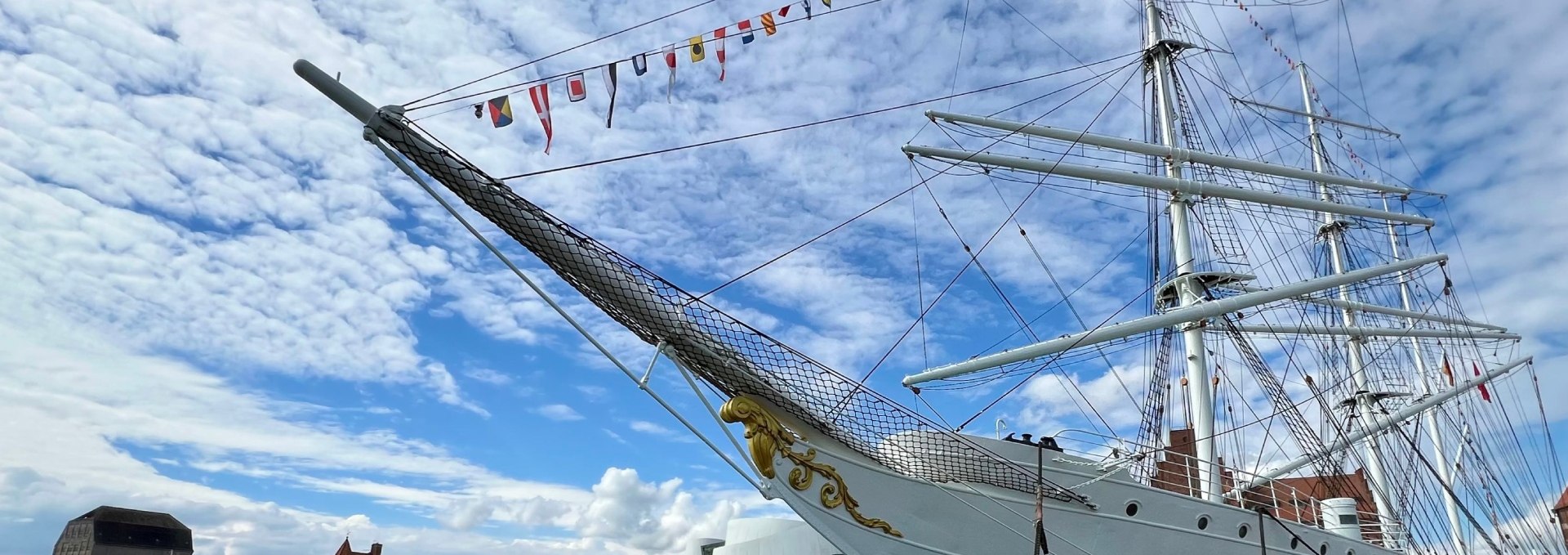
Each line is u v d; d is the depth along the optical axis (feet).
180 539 319.27
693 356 52.65
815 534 74.08
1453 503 142.72
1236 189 102.94
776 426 53.52
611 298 51.01
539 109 44.73
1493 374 147.95
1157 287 103.50
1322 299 136.67
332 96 44.98
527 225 48.83
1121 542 62.39
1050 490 60.54
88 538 296.30
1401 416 134.10
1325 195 139.13
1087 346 84.28
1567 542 172.86
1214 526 67.41
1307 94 162.81
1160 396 101.24
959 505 57.93
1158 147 102.42
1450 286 135.44
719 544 89.10
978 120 95.14
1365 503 103.91
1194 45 110.93
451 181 47.44
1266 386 94.68
